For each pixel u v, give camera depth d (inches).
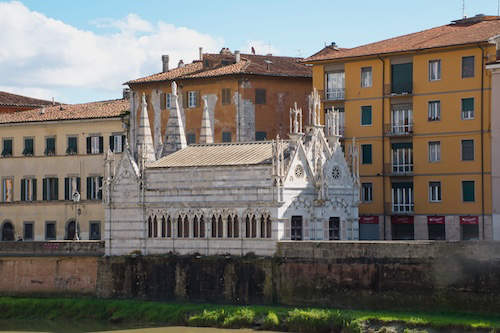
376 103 4343.0
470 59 4101.9
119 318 3656.5
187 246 3762.3
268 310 3398.1
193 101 4953.3
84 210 5187.0
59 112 5398.6
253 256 3597.4
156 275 3799.2
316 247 3425.2
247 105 4817.9
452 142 4148.6
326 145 3752.5
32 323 3772.1
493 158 3961.6
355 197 3833.7
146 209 3860.7
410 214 4247.0
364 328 3115.2
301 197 3644.2
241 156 3730.3
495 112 3951.8
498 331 2913.4
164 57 5324.8
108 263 3907.5
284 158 3651.6
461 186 4126.5
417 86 4234.7
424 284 3196.4
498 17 4559.5
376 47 4436.5
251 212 3612.2
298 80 4926.2
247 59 5024.6
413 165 4256.9
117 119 5132.9
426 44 4227.4
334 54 4490.7
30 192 5349.4
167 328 3479.3
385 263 3272.6
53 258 4025.6
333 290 3380.9
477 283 3105.3
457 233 4131.4
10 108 5994.1
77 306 3816.4
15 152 5403.5
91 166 5191.9
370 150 4365.2
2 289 4116.6
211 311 3489.2
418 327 3036.4
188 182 3767.2
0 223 5408.5
